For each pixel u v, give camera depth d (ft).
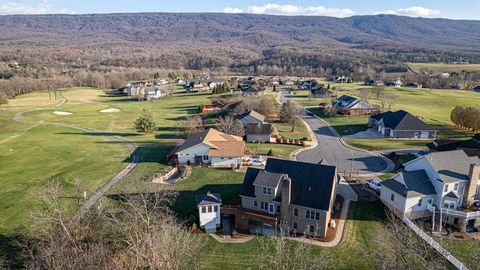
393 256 118.11
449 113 378.32
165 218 138.92
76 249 113.29
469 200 156.15
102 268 105.29
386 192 165.37
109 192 187.32
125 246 123.95
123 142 289.12
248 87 490.90
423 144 265.95
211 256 135.13
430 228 150.20
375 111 372.58
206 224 153.79
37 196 181.57
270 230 151.84
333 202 162.30
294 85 611.06
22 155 255.09
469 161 166.30
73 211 164.86
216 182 196.95
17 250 136.26
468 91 550.77
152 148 269.23
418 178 159.84
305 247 137.59
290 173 159.12
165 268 104.94
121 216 154.30
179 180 200.75
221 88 534.37
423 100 450.71
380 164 224.33
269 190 151.64
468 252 132.67
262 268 126.11
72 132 325.83
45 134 317.01
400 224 151.23
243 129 282.15
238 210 155.22
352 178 200.03
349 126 324.80
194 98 523.29
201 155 226.79
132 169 223.51
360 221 155.02
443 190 152.76
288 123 332.80
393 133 285.23
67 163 237.25
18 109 435.94
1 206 173.27
